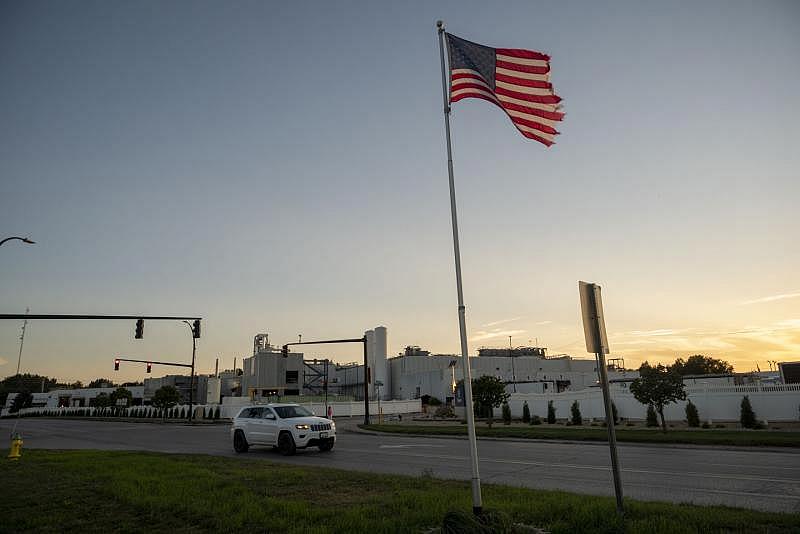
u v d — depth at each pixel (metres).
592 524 7.55
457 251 8.62
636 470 14.62
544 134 10.12
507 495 10.13
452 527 6.77
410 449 22.03
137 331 31.42
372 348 86.25
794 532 7.23
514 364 87.88
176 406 72.44
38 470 14.70
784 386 32.19
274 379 83.06
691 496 10.70
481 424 39.72
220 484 11.98
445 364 85.81
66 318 28.17
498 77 10.37
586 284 8.08
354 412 65.38
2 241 25.05
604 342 7.98
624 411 39.50
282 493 10.86
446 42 10.52
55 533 8.10
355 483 11.94
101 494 11.00
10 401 123.31
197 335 33.97
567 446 22.67
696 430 28.06
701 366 92.06
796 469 14.27
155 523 8.63
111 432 39.38
